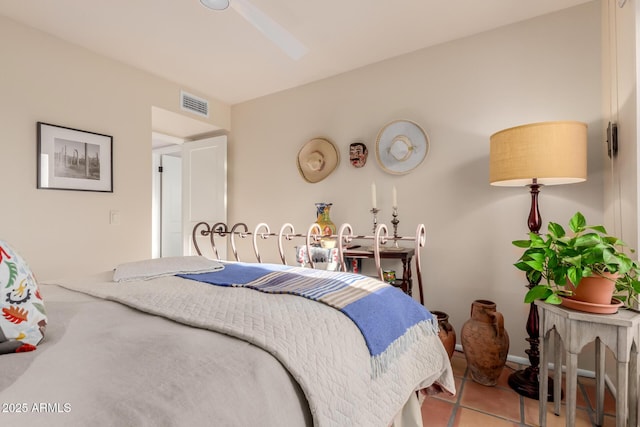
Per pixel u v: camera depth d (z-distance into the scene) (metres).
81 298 1.07
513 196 2.05
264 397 0.59
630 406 1.22
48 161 2.11
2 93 1.93
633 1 1.33
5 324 0.62
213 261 1.68
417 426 1.18
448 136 2.27
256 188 3.25
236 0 1.83
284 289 1.10
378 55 2.46
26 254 2.02
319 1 1.85
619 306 1.22
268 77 2.82
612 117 1.63
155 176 4.31
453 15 1.99
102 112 2.40
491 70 2.13
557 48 1.94
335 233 2.63
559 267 1.23
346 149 2.70
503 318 1.91
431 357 1.21
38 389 0.49
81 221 2.28
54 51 2.15
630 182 1.39
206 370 0.58
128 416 0.45
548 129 1.56
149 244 2.69
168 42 2.25
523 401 1.60
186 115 2.99
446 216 2.27
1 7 1.86
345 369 0.79
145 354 0.62
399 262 2.43
